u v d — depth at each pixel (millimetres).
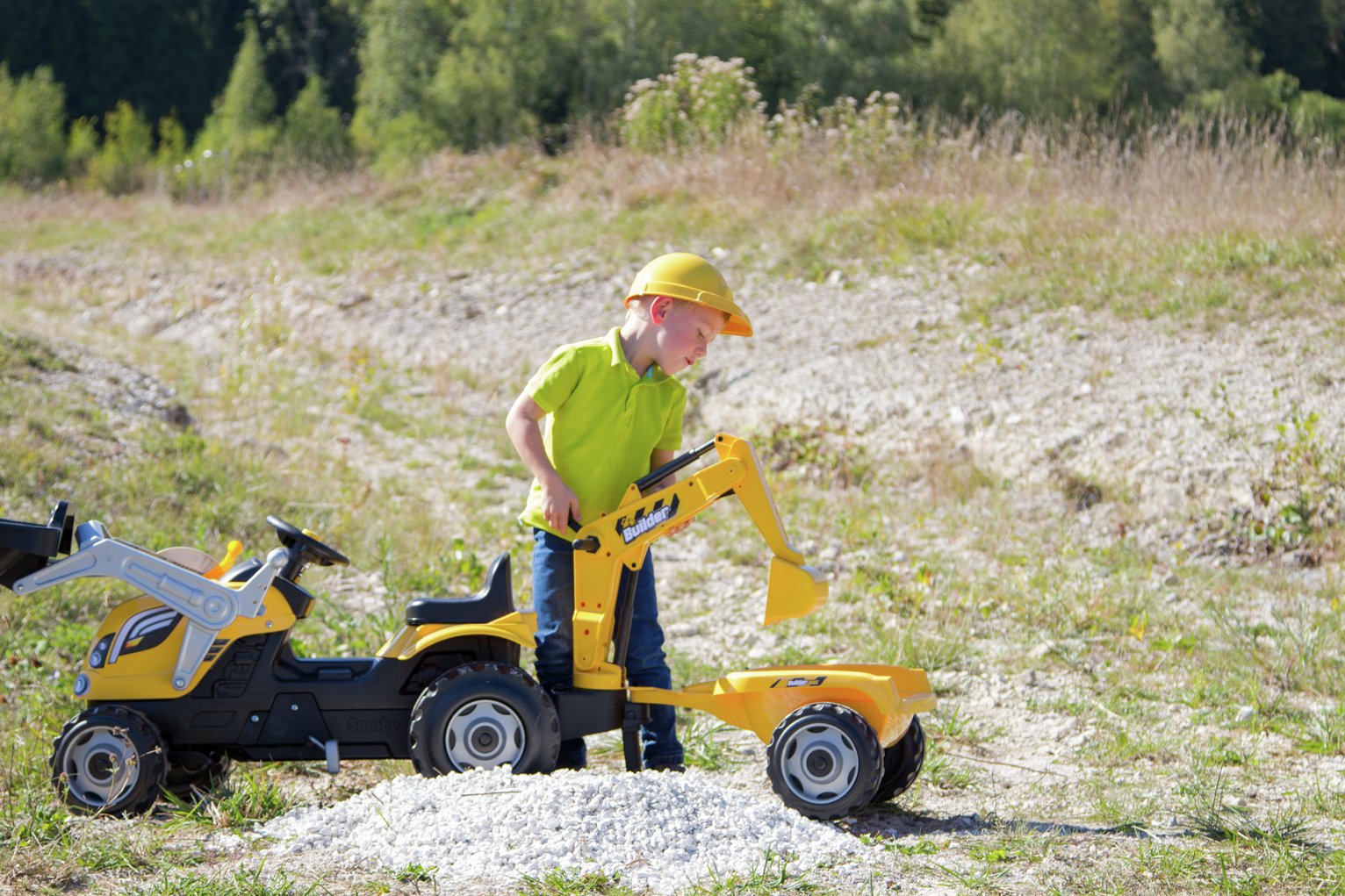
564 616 8133
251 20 90688
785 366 22938
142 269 36812
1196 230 24469
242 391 23312
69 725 7398
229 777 8172
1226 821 7625
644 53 55500
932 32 69750
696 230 31406
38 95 68188
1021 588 14156
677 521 7906
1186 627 13109
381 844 6645
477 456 20891
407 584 13852
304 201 43312
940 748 9578
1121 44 76812
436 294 31156
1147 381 19625
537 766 7578
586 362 7914
